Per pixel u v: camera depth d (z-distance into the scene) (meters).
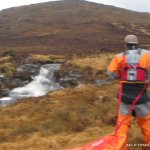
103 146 7.70
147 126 8.20
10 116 15.82
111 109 13.98
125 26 121.12
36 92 41.41
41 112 15.48
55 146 10.91
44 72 47.47
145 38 91.25
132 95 8.02
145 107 8.12
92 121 13.16
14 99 37.50
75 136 11.77
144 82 8.03
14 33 113.38
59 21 139.00
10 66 46.06
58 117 13.63
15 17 151.88
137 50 8.10
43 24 133.00
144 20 148.88
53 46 72.81
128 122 8.15
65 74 44.69
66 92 20.00
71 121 13.20
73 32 102.81
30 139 11.83
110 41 78.88
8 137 12.47
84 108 14.41
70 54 57.31
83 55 55.19
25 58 51.16
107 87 19.50
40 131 12.75
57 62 51.62
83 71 43.69
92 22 130.62
